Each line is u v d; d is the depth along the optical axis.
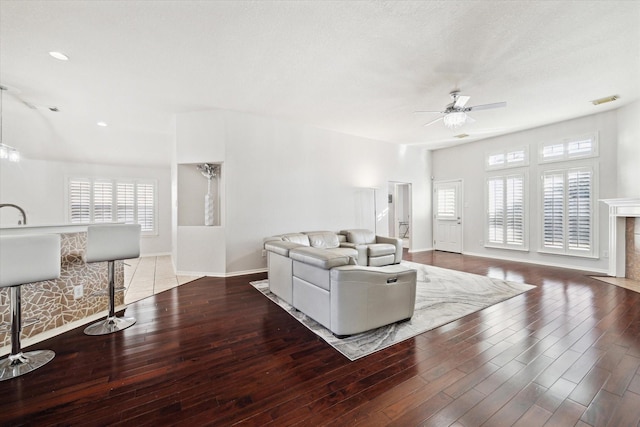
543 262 5.66
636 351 2.20
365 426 1.44
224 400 1.65
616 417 1.49
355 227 6.33
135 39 2.70
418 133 6.18
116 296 3.24
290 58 3.08
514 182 6.11
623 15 2.38
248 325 2.74
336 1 2.23
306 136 5.59
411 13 2.37
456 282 4.29
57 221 6.14
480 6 2.29
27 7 2.23
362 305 2.46
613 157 4.73
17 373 1.89
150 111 4.70
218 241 4.73
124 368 1.99
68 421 1.48
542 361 2.06
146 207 7.09
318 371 1.95
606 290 3.85
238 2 2.23
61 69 3.25
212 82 3.65
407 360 2.09
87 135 5.62
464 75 3.47
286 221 5.34
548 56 3.04
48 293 2.52
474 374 1.90
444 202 7.64
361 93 4.01
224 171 4.71
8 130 4.99
